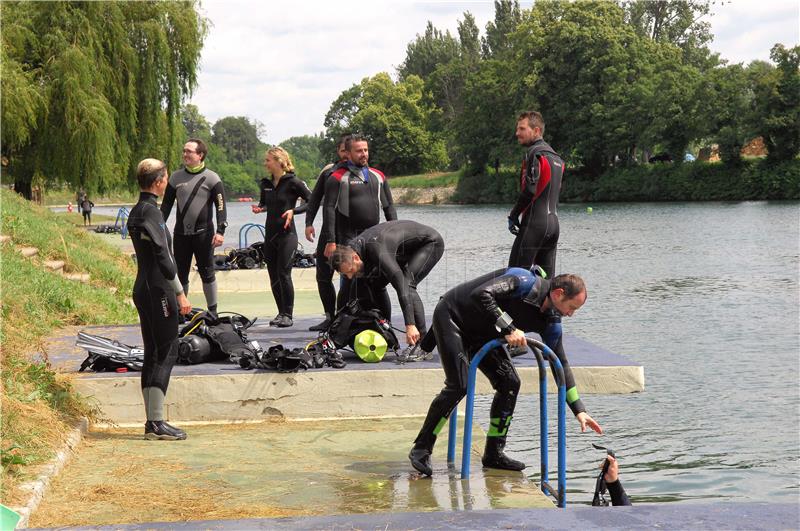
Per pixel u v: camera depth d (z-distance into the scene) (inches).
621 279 858.1
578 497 253.0
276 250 374.6
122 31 1171.3
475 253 1074.1
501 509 156.7
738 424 331.9
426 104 4539.9
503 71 3166.8
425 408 276.4
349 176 326.0
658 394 382.3
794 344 495.5
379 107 4311.0
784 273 890.1
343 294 319.9
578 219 2000.5
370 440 248.4
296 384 272.1
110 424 262.1
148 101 1214.9
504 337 208.1
